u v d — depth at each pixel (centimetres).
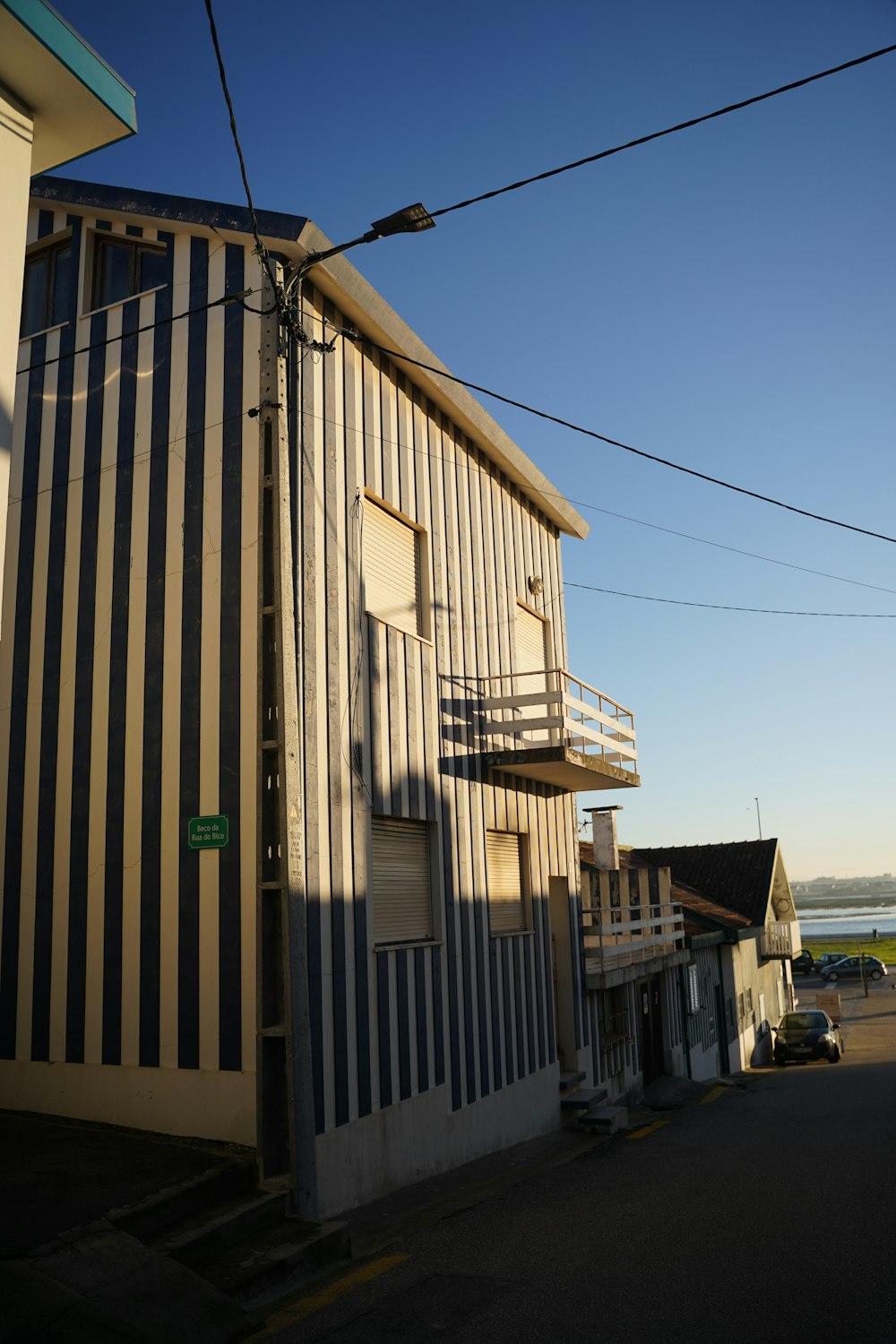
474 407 1255
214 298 911
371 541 1043
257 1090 735
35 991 874
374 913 965
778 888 3588
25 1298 493
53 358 991
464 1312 555
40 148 636
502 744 1312
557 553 1616
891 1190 845
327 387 966
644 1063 1861
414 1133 964
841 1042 3136
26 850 903
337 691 925
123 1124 813
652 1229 728
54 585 942
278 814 784
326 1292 609
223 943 799
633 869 1838
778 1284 585
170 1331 509
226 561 857
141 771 865
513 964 1267
